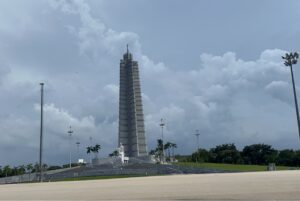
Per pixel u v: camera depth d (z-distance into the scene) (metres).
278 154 184.62
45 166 160.62
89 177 110.38
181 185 29.64
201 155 198.00
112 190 27.38
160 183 34.00
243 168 131.12
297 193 20.17
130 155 189.38
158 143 199.00
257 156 189.75
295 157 172.50
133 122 193.75
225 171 115.31
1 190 34.22
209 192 22.39
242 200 18.22
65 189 31.38
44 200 21.42
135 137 190.50
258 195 19.86
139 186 30.83
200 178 41.56
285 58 89.19
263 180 31.53
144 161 175.88
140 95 198.75
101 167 153.62
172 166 140.12
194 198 19.58
